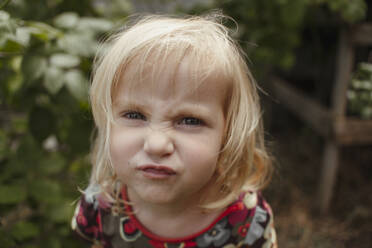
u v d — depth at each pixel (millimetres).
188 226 817
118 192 849
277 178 2447
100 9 1570
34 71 971
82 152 1186
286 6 1793
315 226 2148
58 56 999
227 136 730
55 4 1300
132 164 646
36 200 1052
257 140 1015
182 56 618
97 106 710
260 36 1889
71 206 1148
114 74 651
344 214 2240
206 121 636
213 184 795
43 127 1117
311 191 2428
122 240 859
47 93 1045
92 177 913
